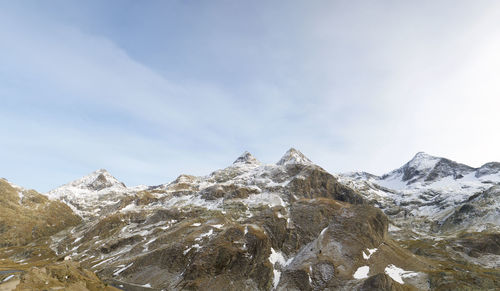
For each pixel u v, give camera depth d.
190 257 132.25
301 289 104.25
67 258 101.19
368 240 126.44
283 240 139.75
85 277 95.31
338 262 112.06
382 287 89.88
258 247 126.31
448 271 110.00
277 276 117.88
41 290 77.69
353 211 148.75
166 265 131.75
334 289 99.62
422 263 121.69
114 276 134.88
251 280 114.81
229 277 115.44
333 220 144.50
